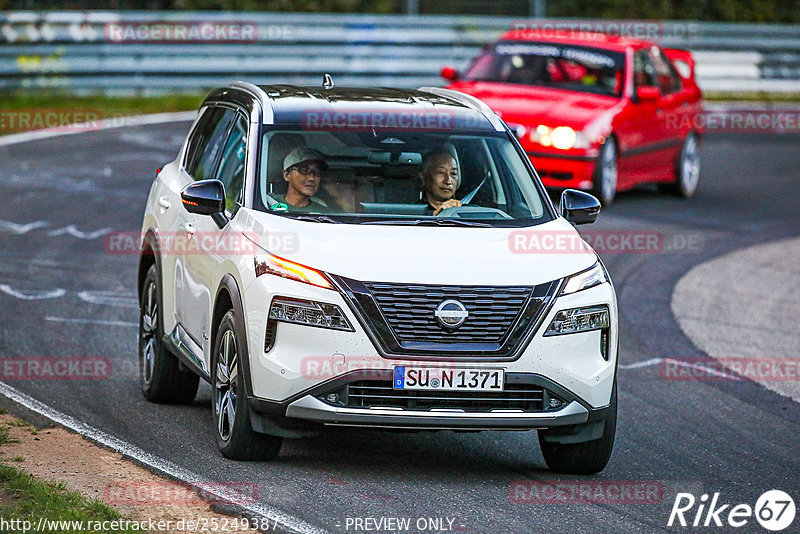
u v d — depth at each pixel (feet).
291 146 70.03
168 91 223.30
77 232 132.26
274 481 61.62
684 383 91.45
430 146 71.72
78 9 253.44
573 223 74.08
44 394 78.28
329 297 60.85
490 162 72.49
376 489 61.46
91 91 217.97
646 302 118.83
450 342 61.21
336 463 66.18
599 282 65.21
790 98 276.00
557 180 151.33
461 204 69.46
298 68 230.07
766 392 89.97
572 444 66.18
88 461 64.13
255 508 56.75
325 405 60.70
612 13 307.37
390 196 68.95
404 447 71.05
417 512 58.08
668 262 136.36
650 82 167.94
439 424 61.21
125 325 99.14
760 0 324.60
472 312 61.52
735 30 263.70
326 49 231.50
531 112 151.94
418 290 61.31
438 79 239.30
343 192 68.44
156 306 78.33
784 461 72.38
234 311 63.67
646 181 168.04
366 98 76.02
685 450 73.77
